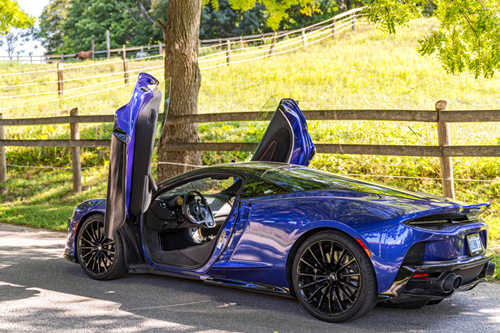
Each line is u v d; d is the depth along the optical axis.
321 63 19.75
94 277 4.69
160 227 4.51
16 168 13.06
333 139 10.71
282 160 5.11
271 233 3.74
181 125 8.96
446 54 7.66
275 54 23.95
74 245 4.89
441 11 7.49
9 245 6.43
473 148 6.61
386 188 3.88
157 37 44.00
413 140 10.24
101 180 11.46
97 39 46.25
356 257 3.35
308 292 3.61
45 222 8.17
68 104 17.59
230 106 15.05
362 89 15.60
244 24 39.00
